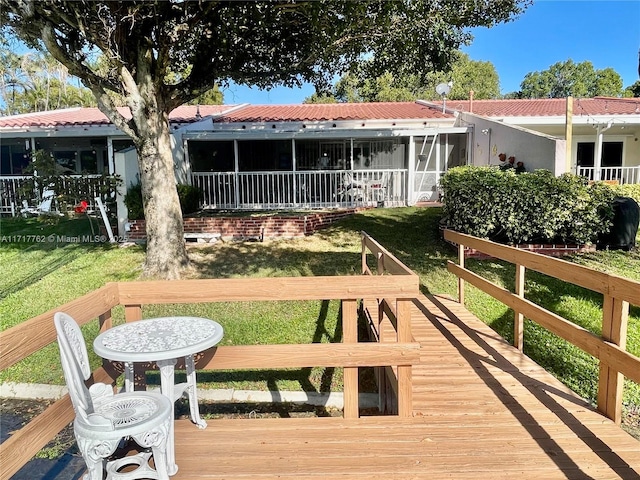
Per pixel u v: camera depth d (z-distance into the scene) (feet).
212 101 98.22
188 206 40.19
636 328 18.10
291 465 9.16
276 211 42.45
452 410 11.55
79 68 21.50
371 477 8.74
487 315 20.72
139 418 7.88
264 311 21.40
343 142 51.75
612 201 27.37
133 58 23.85
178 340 9.15
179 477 8.74
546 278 23.66
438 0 21.80
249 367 11.02
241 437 10.32
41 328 8.28
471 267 25.84
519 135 36.63
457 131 45.68
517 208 27.12
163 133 25.14
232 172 46.83
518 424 10.82
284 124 48.24
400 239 31.32
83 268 27.09
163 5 22.61
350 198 47.73
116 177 34.30
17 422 14.44
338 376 17.69
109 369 10.89
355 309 11.09
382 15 20.85
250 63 26.94
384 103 63.57
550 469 8.96
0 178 44.37
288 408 16.12
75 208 35.81
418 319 19.48
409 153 46.85
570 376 15.49
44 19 20.27
